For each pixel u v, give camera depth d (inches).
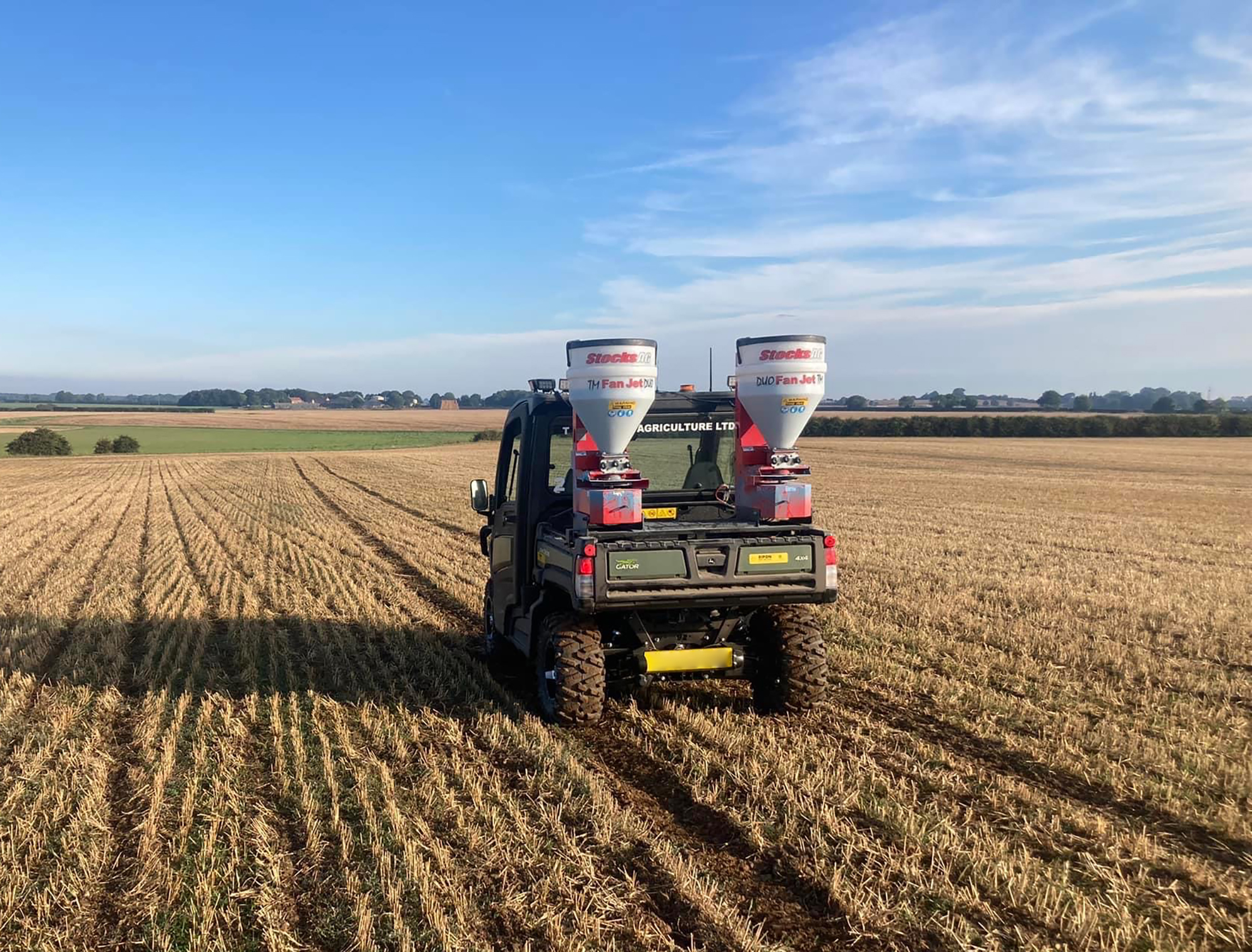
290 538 802.8
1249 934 160.7
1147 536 773.3
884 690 309.4
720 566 257.3
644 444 299.3
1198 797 219.1
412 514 1001.5
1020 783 226.2
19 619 462.9
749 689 317.4
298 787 230.1
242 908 174.6
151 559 682.2
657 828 205.6
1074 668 343.3
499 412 6565.0
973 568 584.4
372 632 417.7
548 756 245.3
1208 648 372.8
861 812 209.8
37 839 202.1
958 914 166.1
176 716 287.9
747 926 162.2
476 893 175.5
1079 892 172.2
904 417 3297.2
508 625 326.6
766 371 273.6
